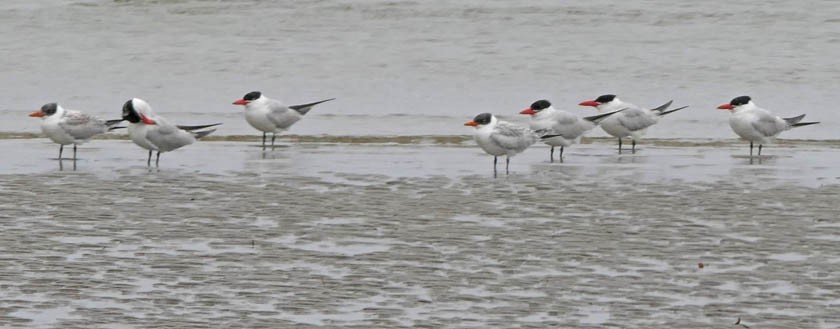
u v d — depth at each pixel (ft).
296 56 129.80
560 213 57.16
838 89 114.01
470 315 39.75
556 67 124.67
